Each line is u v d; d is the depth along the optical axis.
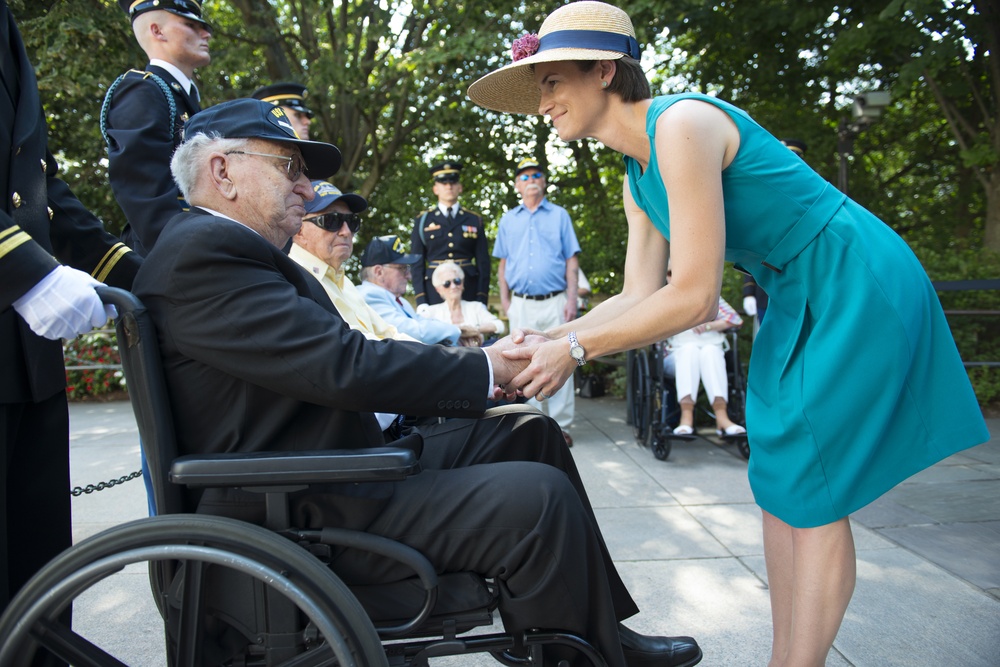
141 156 2.38
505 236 5.82
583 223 10.09
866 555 3.12
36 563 1.84
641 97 1.80
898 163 12.12
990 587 2.78
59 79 7.21
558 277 5.71
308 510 1.55
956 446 1.75
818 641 1.76
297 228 1.87
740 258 1.90
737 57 9.91
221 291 1.50
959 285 6.17
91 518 3.85
